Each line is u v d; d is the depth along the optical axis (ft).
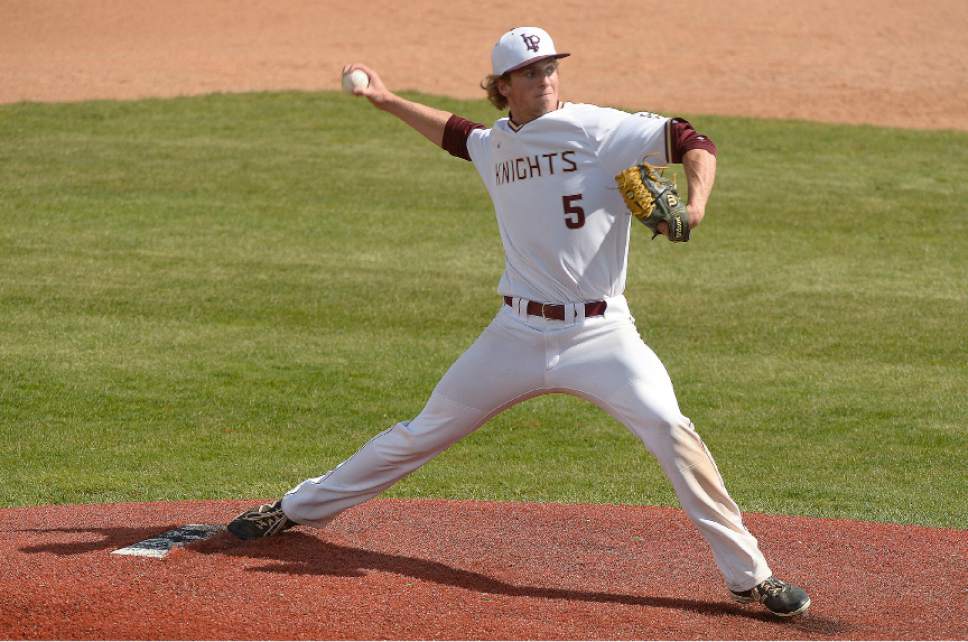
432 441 60.49
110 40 342.44
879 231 192.54
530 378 57.82
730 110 281.33
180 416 107.04
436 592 57.72
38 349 126.41
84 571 57.67
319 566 60.29
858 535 71.92
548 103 55.62
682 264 172.35
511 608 56.03
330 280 158.40
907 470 95.50
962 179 226.79
